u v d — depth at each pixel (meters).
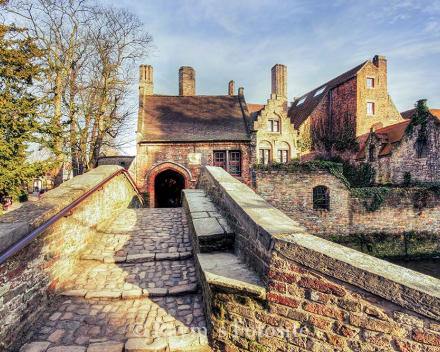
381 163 19.61
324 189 13.38
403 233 13.48
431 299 1.77
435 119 16.03
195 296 3.67
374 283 1.97
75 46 15.38
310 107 27.83
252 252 3.03
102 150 20.88
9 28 11.67
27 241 2.74
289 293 2.39
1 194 10.69
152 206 14.93
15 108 10.53
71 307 3.35
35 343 2.70
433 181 15.99
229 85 26.86
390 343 1.93
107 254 4.75
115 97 16.55
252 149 15.58
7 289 2.60
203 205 5.79
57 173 16.00
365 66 23.80
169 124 16.73
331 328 2.16
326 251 2.24
